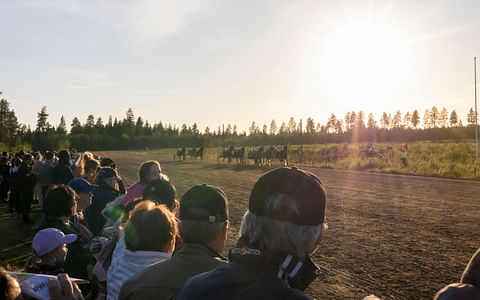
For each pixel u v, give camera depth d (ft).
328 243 25.62
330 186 54.90
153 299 6.29
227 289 4.25
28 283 7.78
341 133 322.96
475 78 87.97
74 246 13.01
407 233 27.94
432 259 22.03
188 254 6.93
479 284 5.63
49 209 13.00
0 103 286.87
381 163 89.97
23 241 27.76
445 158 96.99
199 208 7.02
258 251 4.52
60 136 288.71
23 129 389.19
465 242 25.43
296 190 4.58
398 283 18.44
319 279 19.07
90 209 17.44
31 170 35.19
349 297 16.88
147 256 8.35
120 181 24.79
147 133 540.52
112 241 10.78
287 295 4.17
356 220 32.48
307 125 513.86
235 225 31.71
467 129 332.60
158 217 8.52
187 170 91.50
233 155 116.37
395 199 43.04
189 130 544.21
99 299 10.75
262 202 4.60
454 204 39.42
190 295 4.30
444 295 5.59
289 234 4.47
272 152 108.68
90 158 25.49
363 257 22.53
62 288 7.75
